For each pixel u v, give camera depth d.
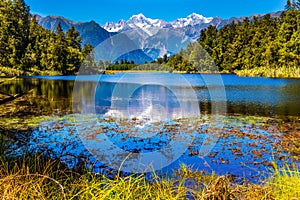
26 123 7.24
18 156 3.73
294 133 6.50
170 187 2.97
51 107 10.16
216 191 2.54
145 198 2.63
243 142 5.70
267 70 29.69
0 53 30.59
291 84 20.33
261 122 7.79
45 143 5.29
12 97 3.46
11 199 2.22
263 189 2.92
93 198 2.48
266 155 4.87
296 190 2.79
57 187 2.72
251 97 13.74
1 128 3.98
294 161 4.57
